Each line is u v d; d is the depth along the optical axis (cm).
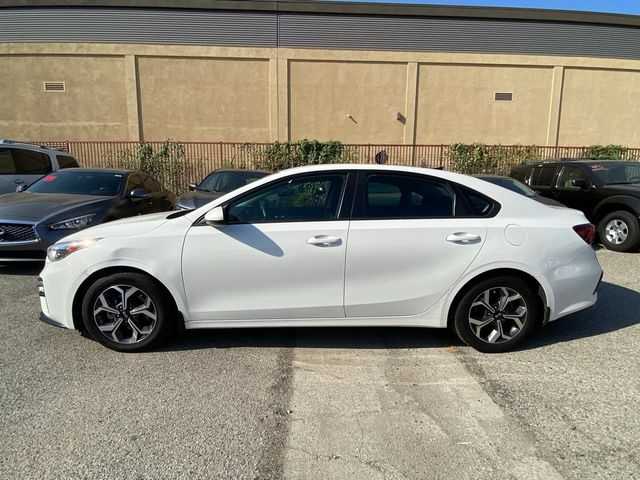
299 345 387
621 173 853
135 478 225
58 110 1922
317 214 363
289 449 249
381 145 1970
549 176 930
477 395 306
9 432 262
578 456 243
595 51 2033
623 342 393
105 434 261
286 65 1911
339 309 361
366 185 368
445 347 384
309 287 357
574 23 1989
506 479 225
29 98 1919
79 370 338
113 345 366
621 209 790
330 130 1973
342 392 310
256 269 354
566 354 370
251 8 1866
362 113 1972
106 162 1917
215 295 359
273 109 1942
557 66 2014
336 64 1933
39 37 1873
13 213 580
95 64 1892
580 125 2083
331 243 352
